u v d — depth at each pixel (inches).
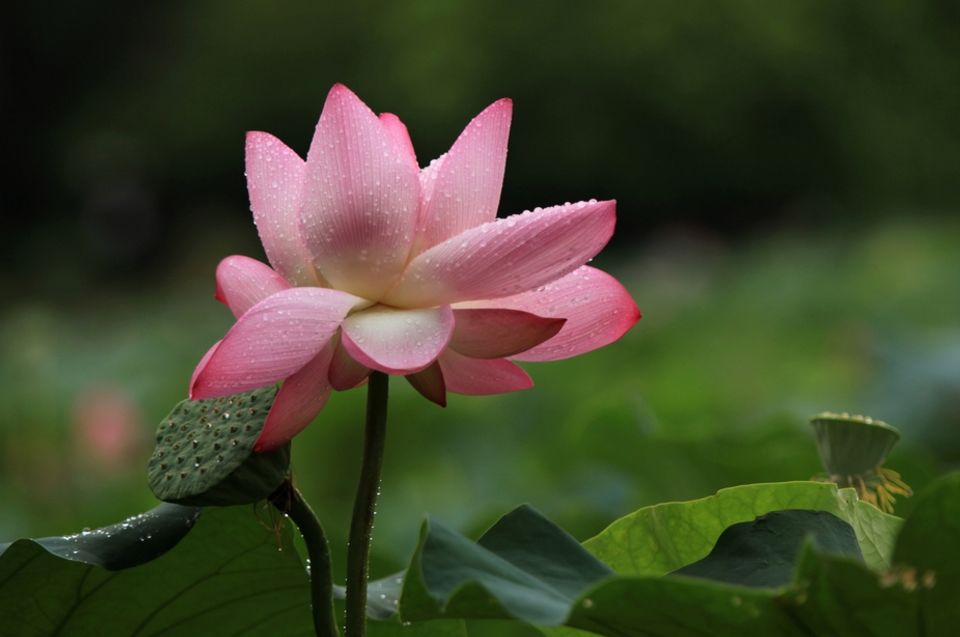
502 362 84.3
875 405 331.6
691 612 67.9
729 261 1273.4
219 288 84.2
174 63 2005.4
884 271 872.3
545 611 70.0
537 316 78.1
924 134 1675.7
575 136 1739.7
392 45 1798.7
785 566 79.4
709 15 1667.1
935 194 1686.8
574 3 1707.7
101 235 1683.1
